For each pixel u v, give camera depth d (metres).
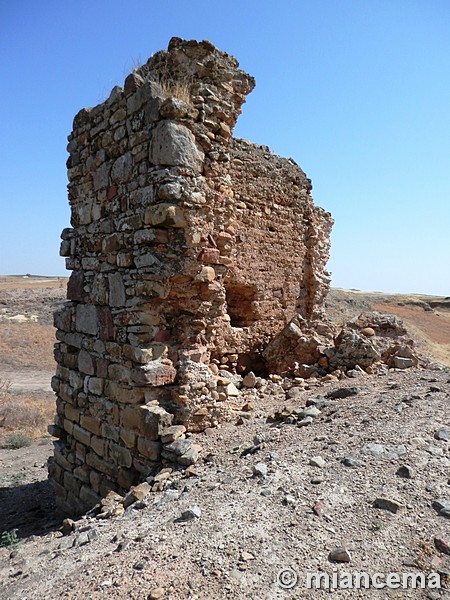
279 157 9.37
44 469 9.21
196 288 5.96
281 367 8.40
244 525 3.39
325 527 3.28
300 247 9.95
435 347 26.20
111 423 6.07
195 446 5.24
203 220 5.79
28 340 27.47
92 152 7.04
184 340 5.86
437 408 5.21
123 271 5.97
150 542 3.41
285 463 4.28
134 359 5.52
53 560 3.76
